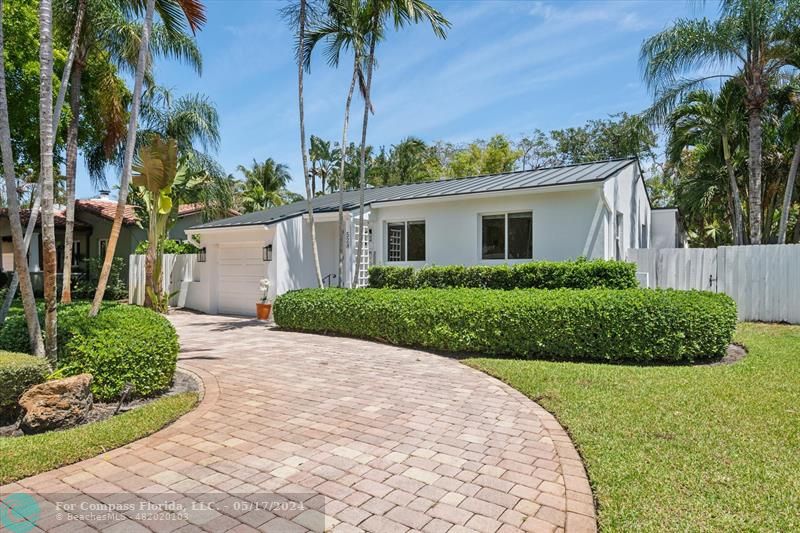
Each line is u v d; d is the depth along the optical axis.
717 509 3.15
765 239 20.17
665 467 3.78
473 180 15.41
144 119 18.36
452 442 4.50
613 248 11.59
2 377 4.96
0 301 15.67
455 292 10.05
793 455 3.98
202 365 7.91
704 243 29.72
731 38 12.85
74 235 23.34
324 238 15.88
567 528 3.04
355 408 5.56
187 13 8.10
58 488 3.62
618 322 7.64
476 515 3.21
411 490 3.56
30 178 22.30
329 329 11.34
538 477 3.76
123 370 5.80
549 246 11.68
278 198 40.97
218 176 20.22
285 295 12.41
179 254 18.19
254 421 5.12
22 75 12.21
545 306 8.12
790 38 12.60
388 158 40.34
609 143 31.73
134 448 4.39
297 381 6.82
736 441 4.27
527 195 11.96
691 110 14.88
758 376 6.46
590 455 4.04
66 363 5.60
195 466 3.99
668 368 7.11
